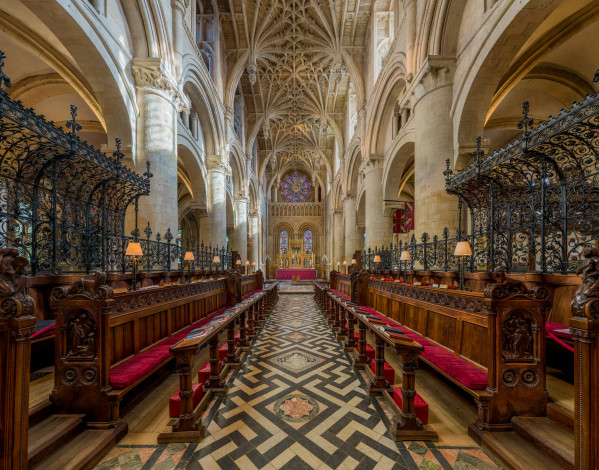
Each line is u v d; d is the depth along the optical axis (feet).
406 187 65.98
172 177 24.70
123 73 21.54
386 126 40.52
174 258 24.40
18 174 11.24
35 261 11.57
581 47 23.88
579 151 10.96
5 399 4.79
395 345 7.97
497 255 15.62
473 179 16.12
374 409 9.40
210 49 40.63
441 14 22.33
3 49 23.71
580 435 4.79
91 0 18.93
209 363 11.41
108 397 7.79
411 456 7.07
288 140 82.28
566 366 9.69
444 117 22.81
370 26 43.37
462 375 8.62
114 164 15.40
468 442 7.63
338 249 76.43
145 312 11.50
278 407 9.53
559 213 12.03
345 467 6.72
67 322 7.95
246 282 34.50
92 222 15.48
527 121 12.25
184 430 7.76
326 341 18.06
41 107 31.37
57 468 6.23
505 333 7.75
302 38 46.32
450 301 11.64
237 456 7.11
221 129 42.91
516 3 16.01
